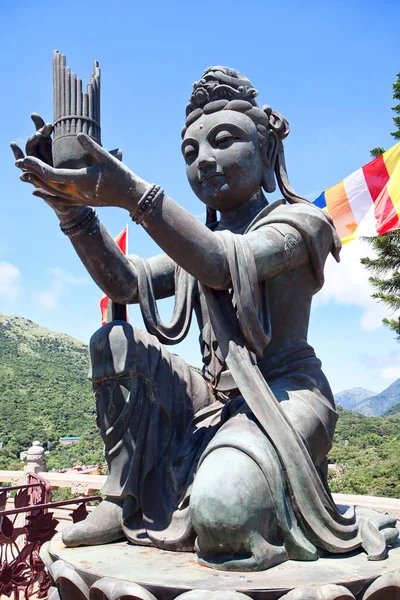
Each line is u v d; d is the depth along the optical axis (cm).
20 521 786
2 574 437
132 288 373
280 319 348
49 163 347
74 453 3147
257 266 316
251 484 264
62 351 10731
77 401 5444
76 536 311
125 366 326
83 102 329
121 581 246
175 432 344
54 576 277
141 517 321
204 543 266
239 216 388
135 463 321
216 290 326
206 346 364
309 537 283
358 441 2786
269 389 305
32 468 938
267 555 261
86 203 313
